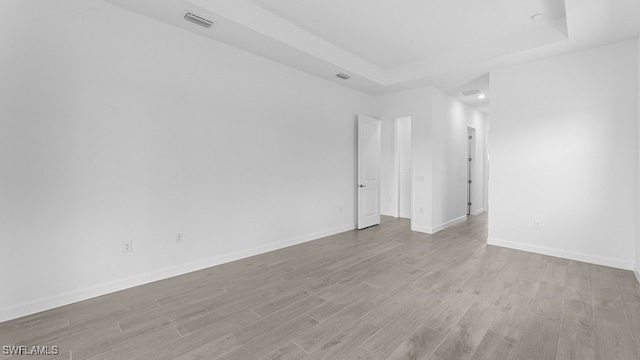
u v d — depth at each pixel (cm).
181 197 298
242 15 284
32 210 218
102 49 246
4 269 208
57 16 225
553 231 359
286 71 394
